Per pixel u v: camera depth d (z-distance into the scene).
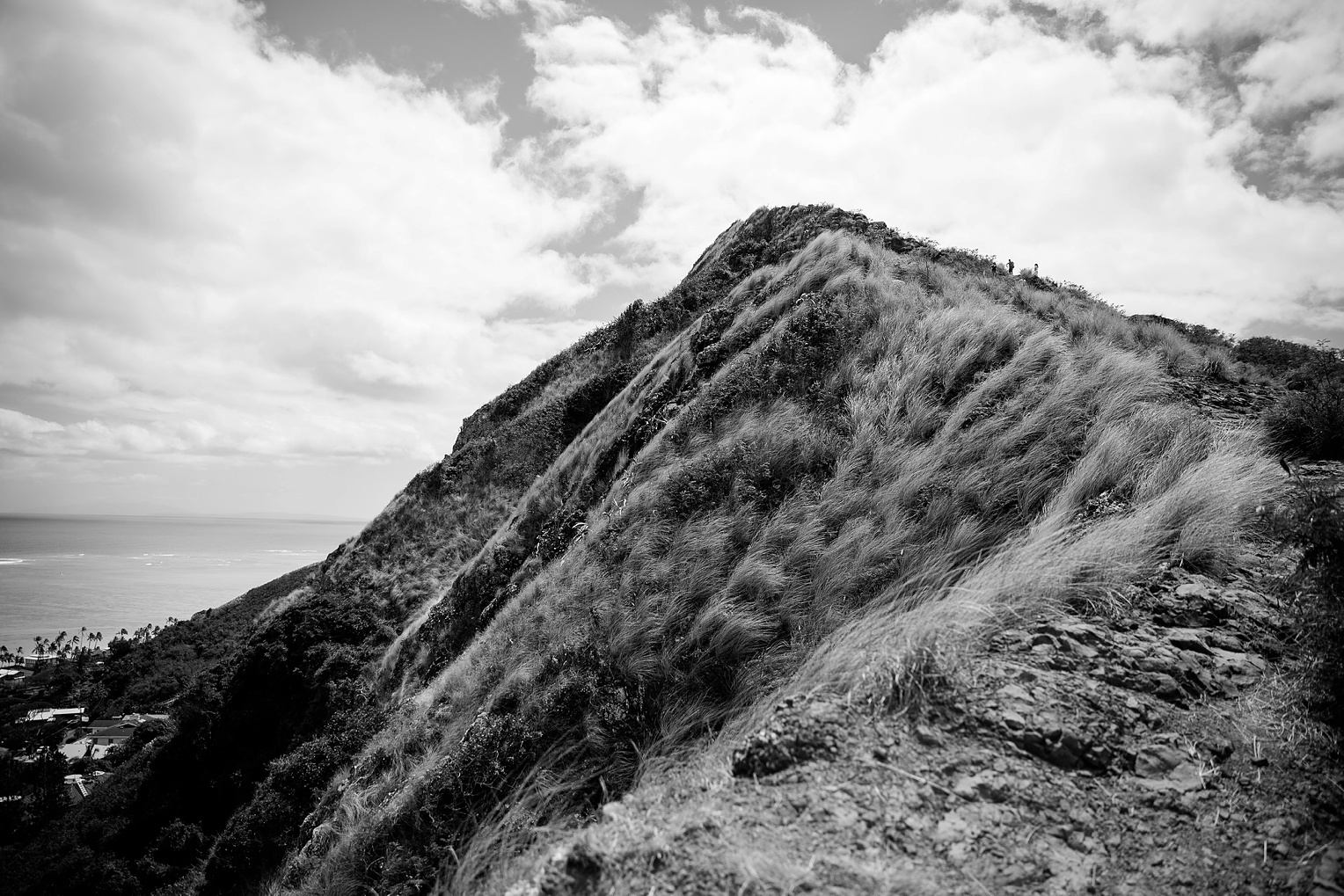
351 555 24.47
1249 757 3.55
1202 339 14.48
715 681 6.41
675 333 25.64
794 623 6.50
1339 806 3.22
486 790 6.76
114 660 103.69
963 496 7.22
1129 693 3.98
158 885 15.39
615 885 2.96
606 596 8.41
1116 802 3.30
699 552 8.02
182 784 18.44
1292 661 4.25
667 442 11.61
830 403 9.82
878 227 18.62
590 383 26.09
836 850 3.00
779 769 3.62
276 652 19.64
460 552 23.06
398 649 17.20
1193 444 7.08
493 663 10.11
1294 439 8.12
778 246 22.38
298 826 12.41
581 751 6.42
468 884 5.39
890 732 3.78
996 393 8.86
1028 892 2.82
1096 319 11.87
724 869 2.90
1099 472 6.88
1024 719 3.75
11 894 17.28
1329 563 4.22
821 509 7.74
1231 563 5.38
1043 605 4.86
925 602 5.33
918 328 10.43
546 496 17.91
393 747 10.40
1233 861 2.99
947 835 3.09
